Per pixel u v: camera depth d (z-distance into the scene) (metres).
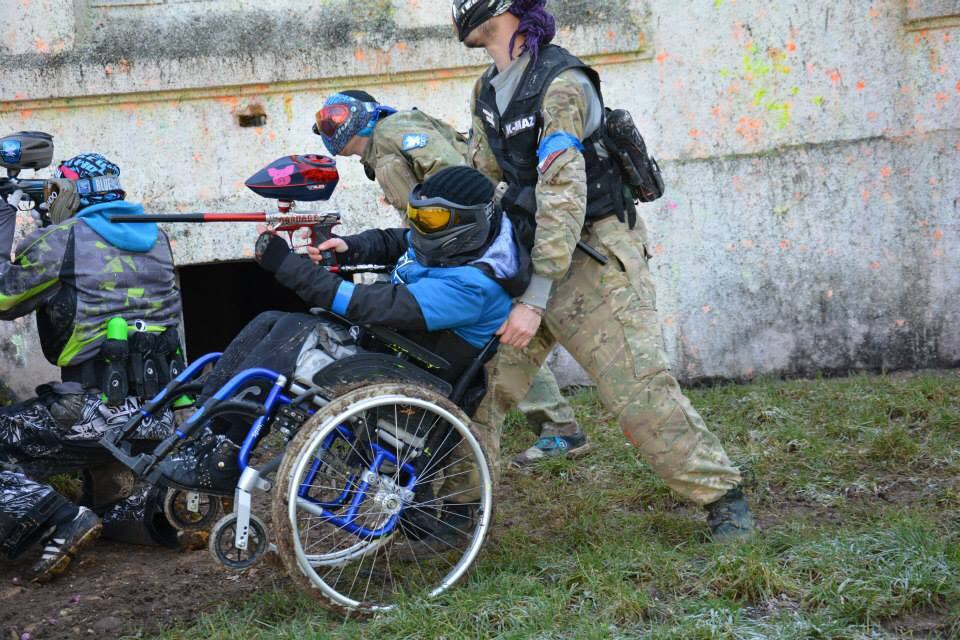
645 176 3.22
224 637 2.81
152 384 3.58
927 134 5.09
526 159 3.14
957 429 4.32
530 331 3.02
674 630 2.62
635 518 3.58
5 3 5.02
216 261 5.22
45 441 3.46
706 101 5.17
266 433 2.89
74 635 2.99
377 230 3.42
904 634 2.64
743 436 4.41
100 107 5.12
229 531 2.94
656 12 5.12
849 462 4.06
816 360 5.24
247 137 5.17
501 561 3.20
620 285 3.19
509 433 4.80
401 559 3.36
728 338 5.27
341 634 2.74
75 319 3.45
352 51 5.07
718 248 5.23
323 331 2.98
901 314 5.18
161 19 5.08
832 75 5.11
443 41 5.06
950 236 5.13
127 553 3.71
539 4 3.12
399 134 3.37
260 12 5.10
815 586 2.85
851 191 5.15
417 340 3.01
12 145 3.64
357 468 2.98
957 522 3.39
